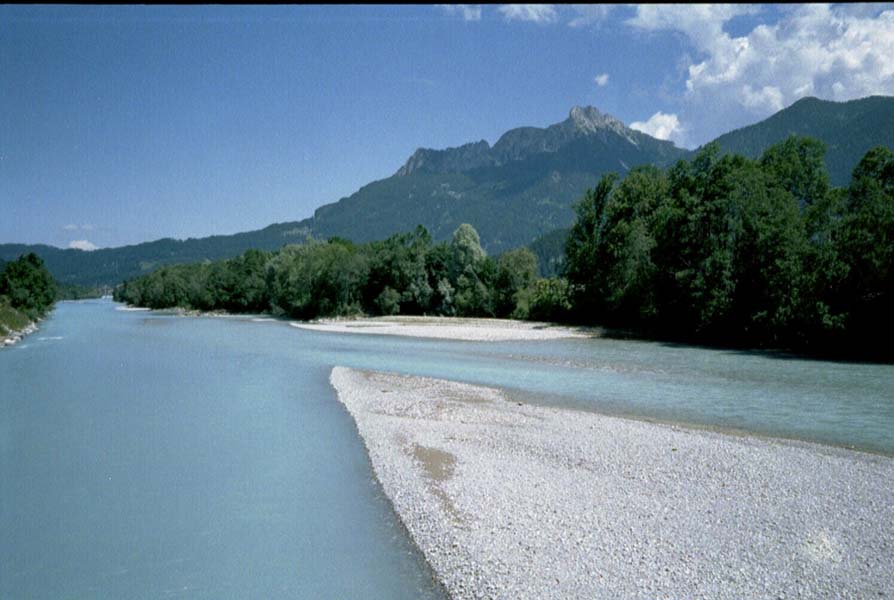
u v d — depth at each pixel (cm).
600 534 1156
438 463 1659
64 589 1092
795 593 938
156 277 17812
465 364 3766
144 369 3959
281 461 1825
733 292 4694
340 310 9219
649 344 4819
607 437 1859
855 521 1205
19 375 3744
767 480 1447
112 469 1791
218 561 1182
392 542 1220
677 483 1434
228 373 3697
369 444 1902
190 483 1652
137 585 1101
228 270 13012
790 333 4250
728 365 3512
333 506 1433
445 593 1005
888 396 2539
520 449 1758
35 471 1784
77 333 7312
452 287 8669
